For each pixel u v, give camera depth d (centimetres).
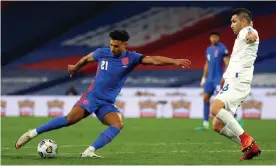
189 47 12306
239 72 3086
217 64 5797
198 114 8269
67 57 12531
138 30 12562
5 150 3784
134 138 4909
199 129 5903
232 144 4191
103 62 3138
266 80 11244
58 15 12781
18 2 12688
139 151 3691
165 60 3039
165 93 9169
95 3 12750
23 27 12681
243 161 3000
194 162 2950
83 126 6550
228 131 3100
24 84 11906
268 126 6469
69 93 9838
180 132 5566
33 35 12681
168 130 5859
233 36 12288
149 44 12456
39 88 11862
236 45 3133
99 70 3150
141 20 12600
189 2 12506
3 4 12669
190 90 9131
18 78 12031
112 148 3941
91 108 3103
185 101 8306
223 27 12369
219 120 3144
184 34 12412
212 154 3434
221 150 3716
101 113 3130
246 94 3112
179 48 12356
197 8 12469
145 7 12644
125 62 3103
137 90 9319
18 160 3003
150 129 6016
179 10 12519
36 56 12506
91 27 12712
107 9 12712
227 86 3114
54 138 4966
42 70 12169
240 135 3031
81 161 2933
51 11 12756
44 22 12750
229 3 12425
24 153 3556
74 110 3114
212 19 12388
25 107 8744
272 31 12056
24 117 8319
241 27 3120
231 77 3112
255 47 3109
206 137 4928
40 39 12644
